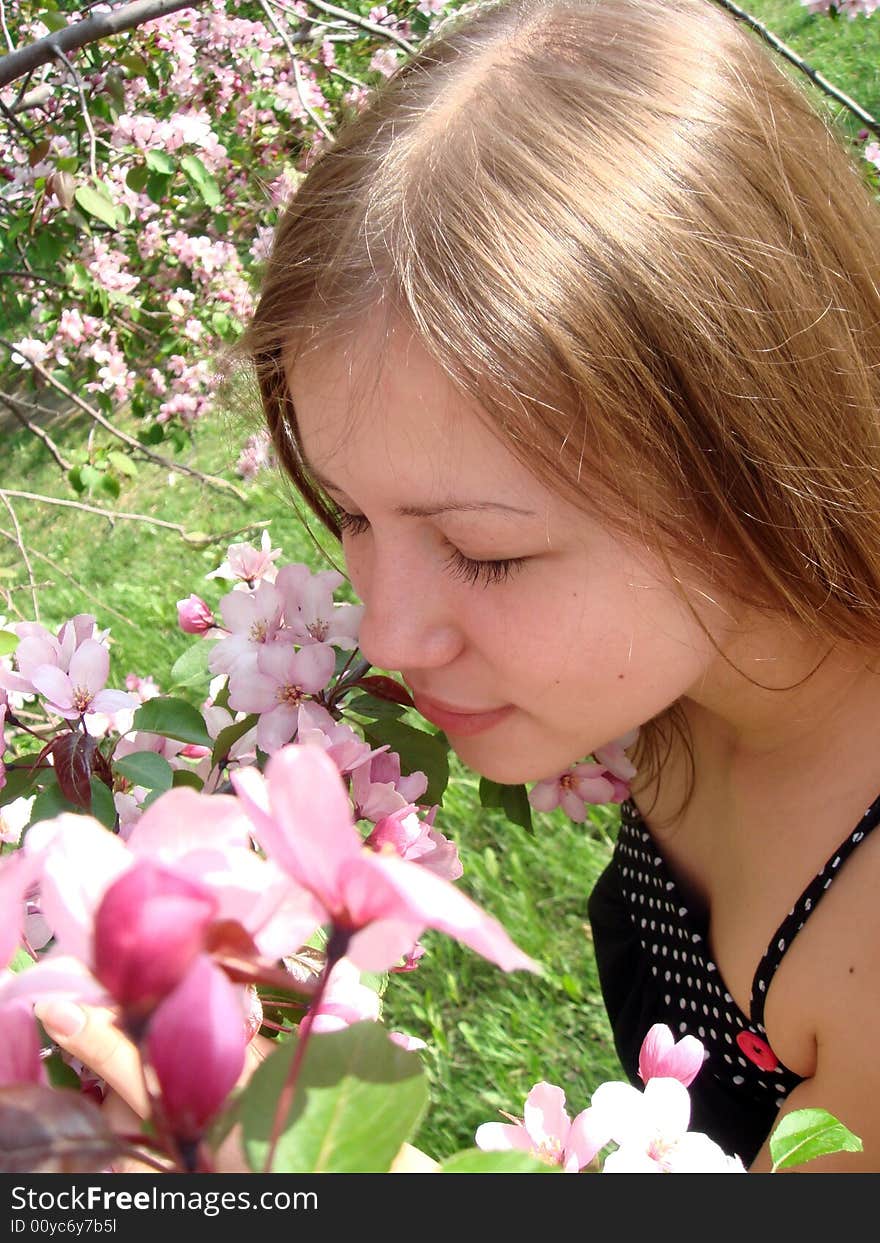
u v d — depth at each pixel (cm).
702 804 67
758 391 53
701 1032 67
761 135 55
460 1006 117
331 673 61
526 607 52
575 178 52
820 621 55
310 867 27
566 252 51
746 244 53
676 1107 43
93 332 173
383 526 53
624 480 51
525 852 133
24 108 137
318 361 53
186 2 97
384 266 51
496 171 52
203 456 241
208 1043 24
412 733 63
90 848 28
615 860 77
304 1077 29
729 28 58
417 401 50
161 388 180
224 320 172
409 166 53
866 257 59
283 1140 28
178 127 148
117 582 209
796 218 55
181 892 25
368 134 57
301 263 55
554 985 117
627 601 52
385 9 167
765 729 60
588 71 54
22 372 173
